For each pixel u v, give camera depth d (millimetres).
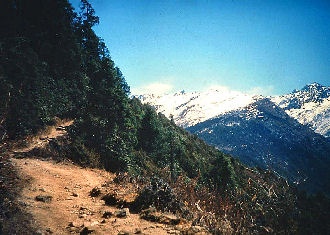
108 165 17266
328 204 8680
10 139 16281
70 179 11516
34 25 30062
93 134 19344
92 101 25484
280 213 4594
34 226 5770
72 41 33344
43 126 20672
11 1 27922
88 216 6898
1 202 6520
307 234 4312
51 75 28875
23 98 19328
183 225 6027
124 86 35156
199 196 6953
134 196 8164
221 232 5293
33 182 9688
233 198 5688
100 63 35031
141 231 5617
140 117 41094
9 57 21703
